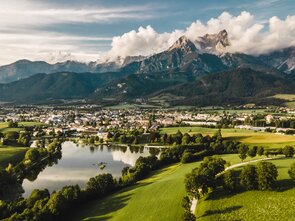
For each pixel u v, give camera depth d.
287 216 106.31
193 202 131.38
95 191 156.50
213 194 132.12
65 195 142.25
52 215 129.12
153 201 135.88
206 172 133.62
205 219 113.94
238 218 110.25
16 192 185.62
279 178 139.25
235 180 131.50
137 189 157.75
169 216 119.62
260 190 127.00
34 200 140.75
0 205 134.88
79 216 135.00
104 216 130.50
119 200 146.12
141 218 121.75
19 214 123.81
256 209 113.50
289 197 118.38
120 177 195.25
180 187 147.00
